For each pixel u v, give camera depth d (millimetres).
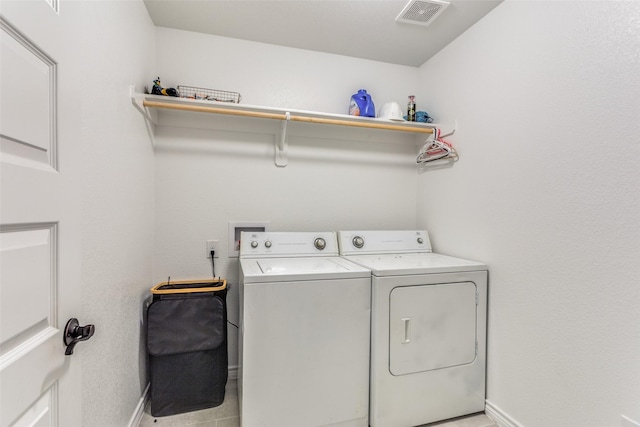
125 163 1351
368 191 2301
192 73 1933
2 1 516
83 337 740
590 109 1153
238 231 2039
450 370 1567
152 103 1621
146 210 1703
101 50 1087
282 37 1992
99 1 1072
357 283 1458
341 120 2029
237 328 2014
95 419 1050
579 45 1196
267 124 2066
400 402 1483
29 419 581
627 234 1038
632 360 1022
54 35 667
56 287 678
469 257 1805
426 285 1526
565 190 1248
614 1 1079
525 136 1435
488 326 1639
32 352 584
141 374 1587
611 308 1084
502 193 1567
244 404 1319
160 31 1880
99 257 1077
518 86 1477
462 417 1605
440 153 2037
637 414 1010
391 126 2045
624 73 1047
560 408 1255
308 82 2145
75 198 755
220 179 1999
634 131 1019
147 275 1725
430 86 2221
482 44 1722
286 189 2123
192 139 1948
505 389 1523
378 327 1448
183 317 1613
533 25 1400
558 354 1268
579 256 1192
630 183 1029
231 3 1653
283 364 1361
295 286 1375
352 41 2029
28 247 591
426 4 1628
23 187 567
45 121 646
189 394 1631
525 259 1428
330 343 1418
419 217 2359
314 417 1399
